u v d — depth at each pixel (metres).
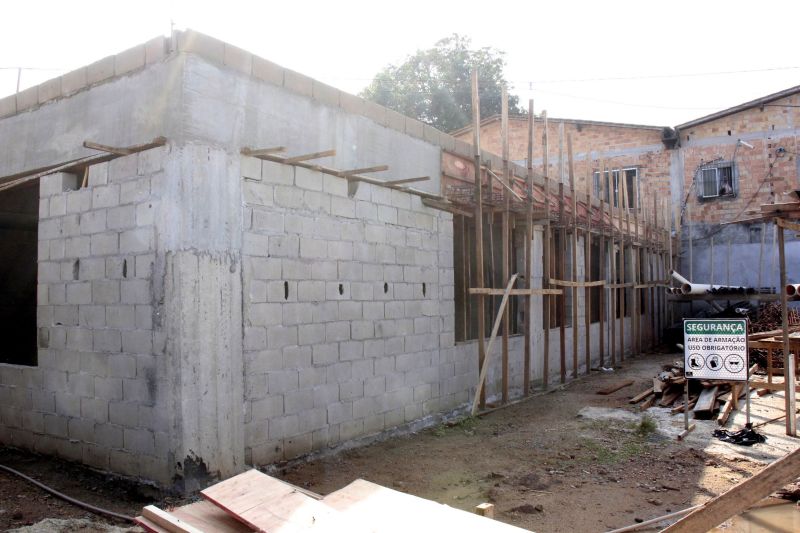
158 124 6.18
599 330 15.83
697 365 8.45
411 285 9.09
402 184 8.97
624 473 6.93
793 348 9.55
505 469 7.11
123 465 6.31
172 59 6.11
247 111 6.62
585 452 7.80
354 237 8.00
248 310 6.48
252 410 6.49
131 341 6.26
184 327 5.86
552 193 13.74
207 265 6.08
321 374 7.39
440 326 9.75
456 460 7.48
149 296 6.09
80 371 6.82
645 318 19.17
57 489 6.28
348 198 7.93
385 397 8.46
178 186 5.93
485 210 10.93
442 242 9.88
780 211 8.38
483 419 9.83
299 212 7.16
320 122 7.58
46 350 7.25
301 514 3.54
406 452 7.81
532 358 12.80
